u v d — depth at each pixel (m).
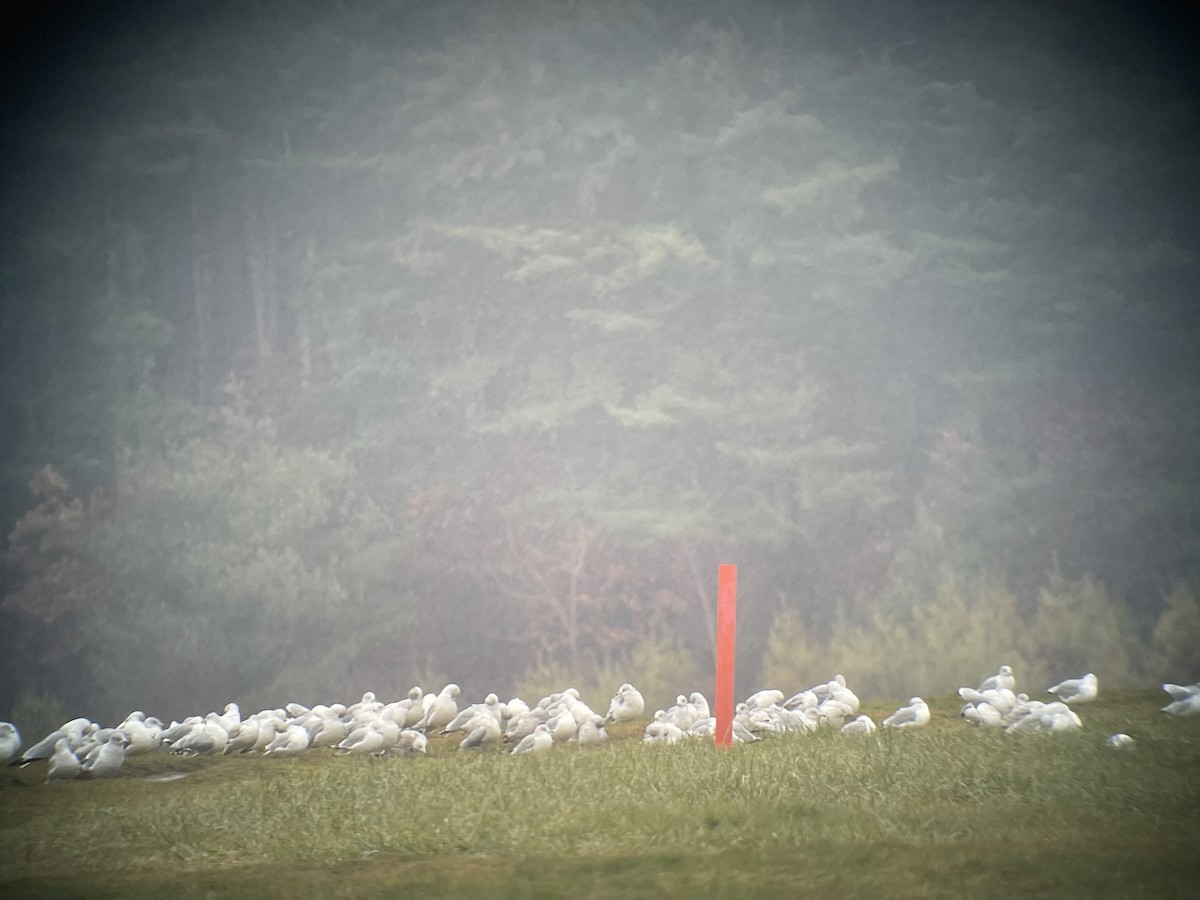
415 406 92.38
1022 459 84.06
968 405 88.19
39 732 74.81
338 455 91.19
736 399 88.62
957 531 81.38
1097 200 91.69
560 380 91.38
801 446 87.00
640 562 84.31
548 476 88.94
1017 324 89.94
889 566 81.75
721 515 84.62
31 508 88.94
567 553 84.44
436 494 87.38
